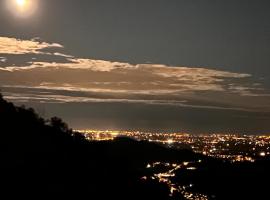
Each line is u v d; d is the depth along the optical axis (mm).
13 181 54594
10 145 66375
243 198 100000
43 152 69812
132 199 72750
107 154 97125
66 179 63312
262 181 115062
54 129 89875
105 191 68875
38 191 54938
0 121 74312
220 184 113125
